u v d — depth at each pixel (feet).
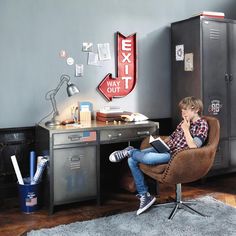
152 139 10.07
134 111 13.20
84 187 10.37
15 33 11.09
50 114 11.74
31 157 10.45
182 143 9.70
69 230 8.60
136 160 9.84
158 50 13.55
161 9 13.47
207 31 12.35
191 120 9.64
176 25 13.25
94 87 12.38
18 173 10.26
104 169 12.46
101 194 11.69
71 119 11.77
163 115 13.82
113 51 12.64
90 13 12.14
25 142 11.44
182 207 9.91
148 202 9.72
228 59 12.91
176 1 13.75
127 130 10.85
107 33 12.48
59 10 11.64
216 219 9.17
